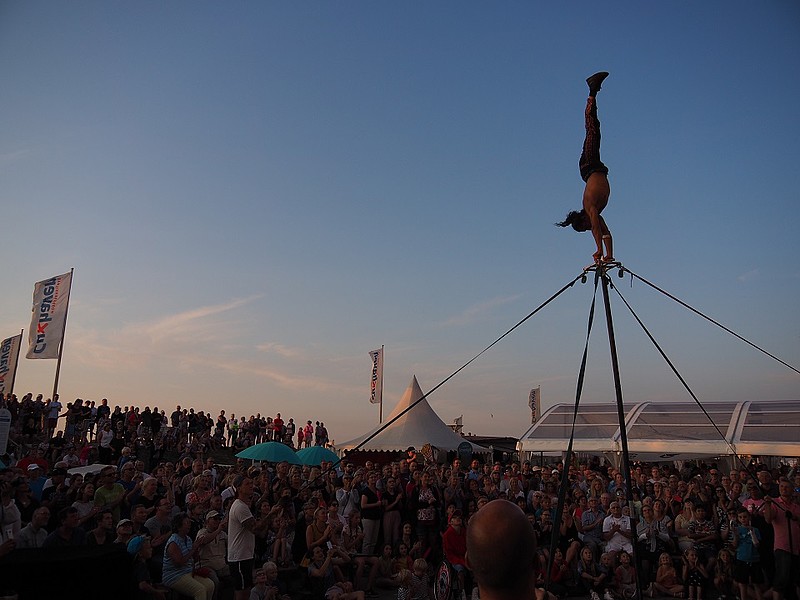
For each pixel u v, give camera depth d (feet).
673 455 64.13
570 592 40.83
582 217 19.74
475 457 77.20
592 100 19.34
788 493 35.35
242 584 28.27
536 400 120.37
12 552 20.76
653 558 41.75
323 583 34.91
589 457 73.10
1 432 43.98
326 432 100.27
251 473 46.29
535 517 43.29
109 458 65.31
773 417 63.21
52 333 74.74
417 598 34.94
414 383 81.76
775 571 35.40
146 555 26.12
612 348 18.35
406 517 43.06
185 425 82.79
